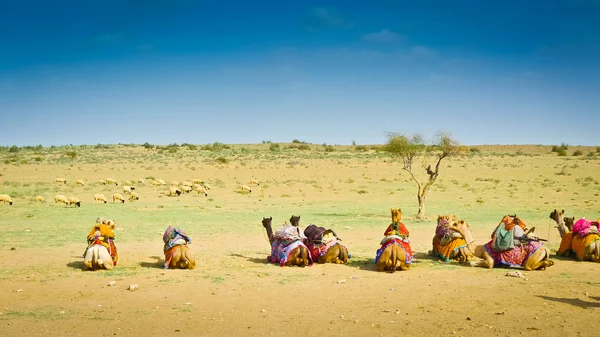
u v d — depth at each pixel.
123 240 20.56
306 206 36.09
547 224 24.98
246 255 17.14
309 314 10.22
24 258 16.45
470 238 15.38
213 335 9.04
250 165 74.38
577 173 60.94
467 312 10.17
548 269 14.20
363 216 29.64
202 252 17.77
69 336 8.96
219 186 52.97
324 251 15.41
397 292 11.79
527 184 51.38
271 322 9.74
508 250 14.28
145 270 14.49
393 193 45.41
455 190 47.50
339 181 57.22
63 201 36.25
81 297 11.59
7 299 11.39
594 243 15.19
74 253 17.48
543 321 9.52
